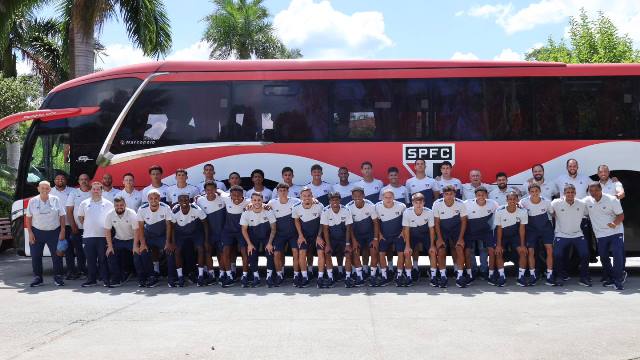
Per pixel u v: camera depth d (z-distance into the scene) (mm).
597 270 12219
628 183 10953
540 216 10062
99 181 11156
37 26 28000
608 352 5859
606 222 9844
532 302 8500
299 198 10734
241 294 9477
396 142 10953
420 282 10539
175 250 10391
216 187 10500
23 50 26125
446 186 10086
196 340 6496
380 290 9727
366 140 10969
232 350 6082
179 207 10312
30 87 25078
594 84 10992
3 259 14602
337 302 8656
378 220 10164
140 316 7777
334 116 11039
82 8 17531
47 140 11422
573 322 7156
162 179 11078
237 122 11094
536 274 10383
